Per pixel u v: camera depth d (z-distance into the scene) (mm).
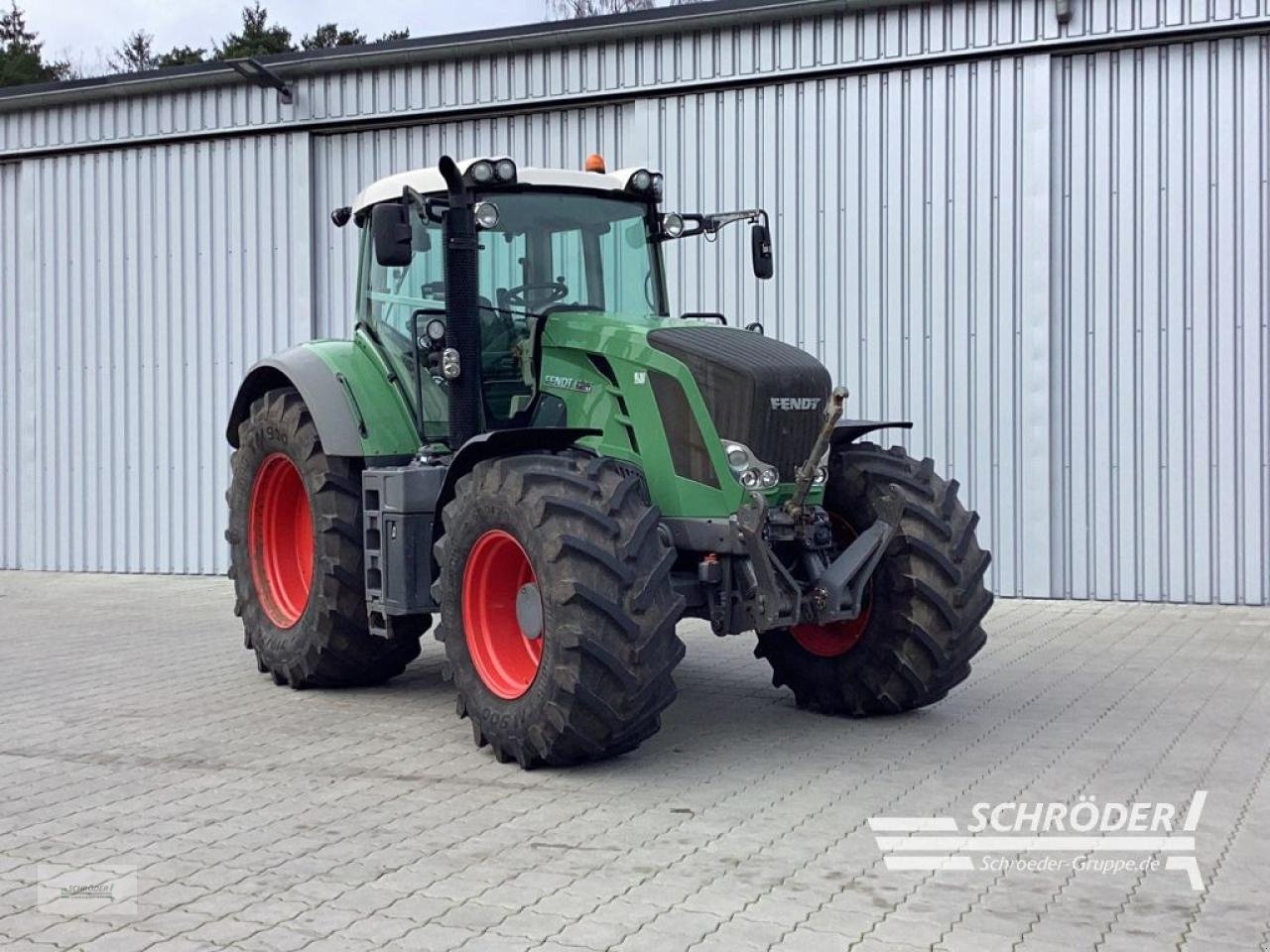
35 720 6840
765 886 4320
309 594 7344
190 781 5648
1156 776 5547
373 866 4547
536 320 6598
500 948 3834
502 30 12031
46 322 14156
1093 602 10422
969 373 10742
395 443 7121
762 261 7246
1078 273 10469
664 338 6082
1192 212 10172
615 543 5441
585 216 6922
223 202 13367
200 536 13539
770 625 5711
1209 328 10133
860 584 6031
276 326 13211
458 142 12570
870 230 11031
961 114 10711
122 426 13836
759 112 11375
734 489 5836
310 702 7254
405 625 7180
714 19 11336
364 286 7547
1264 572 10039
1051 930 3945
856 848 4684
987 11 10523
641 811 5141
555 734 5449
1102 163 10383
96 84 13586
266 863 4594
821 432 5910
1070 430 10508
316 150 13078
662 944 3848
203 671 8203
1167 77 10211
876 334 11039
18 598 11938
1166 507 10266
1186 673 7691
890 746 6113
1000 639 8867
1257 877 4398
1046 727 6441
